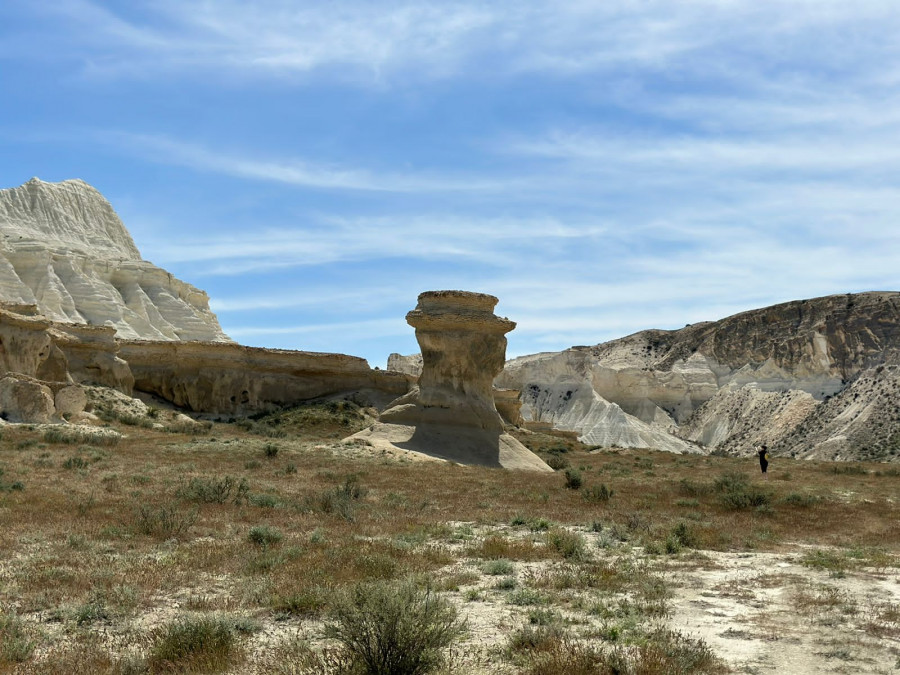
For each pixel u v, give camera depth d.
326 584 10.95
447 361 43.94
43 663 7.81
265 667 7.70
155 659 7.94
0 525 15.05
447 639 7.94
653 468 43.34
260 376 68.00
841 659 8.37
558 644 8.40
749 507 23.25
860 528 19.47
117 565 12.29
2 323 46.88
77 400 45.84
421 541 15.26
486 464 39.78
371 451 36.38
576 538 15.18
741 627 9.65
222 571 12.27
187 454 32.50
